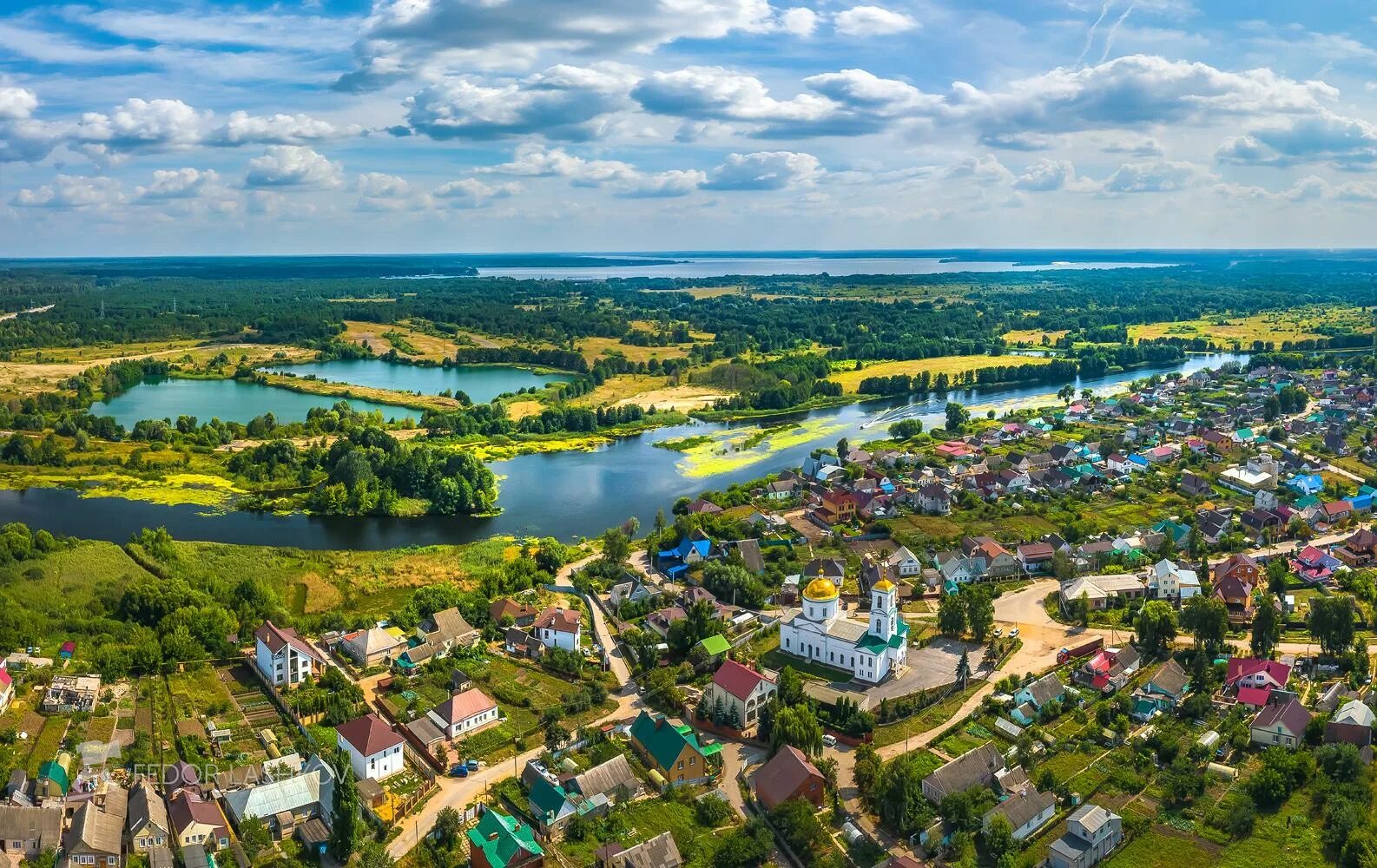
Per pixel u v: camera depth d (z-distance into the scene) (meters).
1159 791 169.62
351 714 195.25
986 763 170.75
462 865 151.25
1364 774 166.88
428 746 183.12
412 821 163.00
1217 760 178.25
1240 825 157.50
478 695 194.88
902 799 158.88
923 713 196.75
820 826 156.62
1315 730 182.50
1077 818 153.38
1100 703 197.00
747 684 192.75
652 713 193.38
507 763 181.62
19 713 188.75
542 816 160.88
